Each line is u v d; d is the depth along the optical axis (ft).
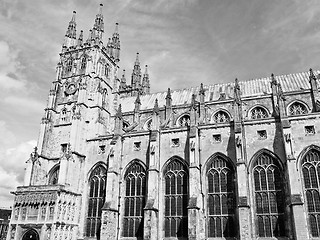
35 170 311.47
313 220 218.18
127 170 286.46
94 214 289.33
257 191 238.68
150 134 284.61
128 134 295.69
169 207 259.60
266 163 244.01
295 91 299.58
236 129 250.16
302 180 229.25
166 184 267.18
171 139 276.82
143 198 271.08
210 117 320.91
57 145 333.01
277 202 231.50
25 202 279.69
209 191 253.03
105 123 358.23
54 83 361.10
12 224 276.82
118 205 276.00
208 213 247.09
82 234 286.46
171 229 253.03
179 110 338.75
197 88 373.40
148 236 244.01
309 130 238.68
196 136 263.70
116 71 407.85
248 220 220.23
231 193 245.45
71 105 345.51
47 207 271.28
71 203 287.89
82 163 310.65
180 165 268.41
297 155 234.58
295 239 209.46
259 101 311.47
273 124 250.37
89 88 352.28
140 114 356.18
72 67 371.35
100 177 299.99
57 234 264.31
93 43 375.86
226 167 254.06
